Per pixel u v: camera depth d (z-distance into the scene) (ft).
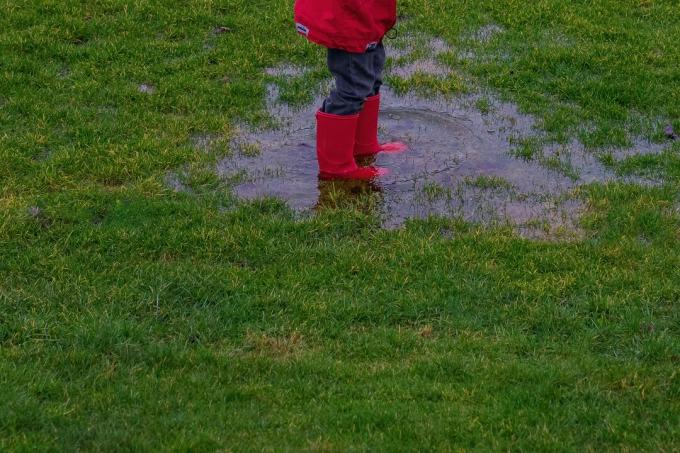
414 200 25.90
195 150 28.09
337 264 22.58
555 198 25.90
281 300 21.21
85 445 16.22
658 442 16.47
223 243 23.22
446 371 18.74
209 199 25.43
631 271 22.24
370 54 26.03
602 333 20.07
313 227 24.17
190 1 38.55
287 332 20.30
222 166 27.53
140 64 33.65
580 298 21.27
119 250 22.89
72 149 27.61
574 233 24.12
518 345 19.70
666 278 21.97
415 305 21.07
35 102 30.40
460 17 38.29
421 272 22.41
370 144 28.35
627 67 33.53
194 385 18.17
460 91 32.65
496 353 19.43
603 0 39.24
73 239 23.20
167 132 29.25
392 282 21.99
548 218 24.90
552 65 33.96
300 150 28.68
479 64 34.45
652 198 25.48
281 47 35.24
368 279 22.16
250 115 30.66
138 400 17.62
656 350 19.27
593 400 17.75
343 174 27.02
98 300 21.03
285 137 29.50
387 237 23.90
